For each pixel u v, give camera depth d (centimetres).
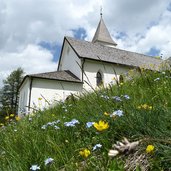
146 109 269
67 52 3706
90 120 303
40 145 283
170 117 241
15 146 301
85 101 390
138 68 549
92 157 212
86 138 273
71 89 3122
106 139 248
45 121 418
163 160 191
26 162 243
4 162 268
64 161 232
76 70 3347
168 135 213
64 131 307
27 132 345
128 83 559
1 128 498
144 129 236
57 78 3078
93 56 3444
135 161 202
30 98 2944
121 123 262
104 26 6838
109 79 3312
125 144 136
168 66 675
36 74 3092
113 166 191
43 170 225
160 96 339
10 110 596
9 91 6925
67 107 468
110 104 331
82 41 3822
